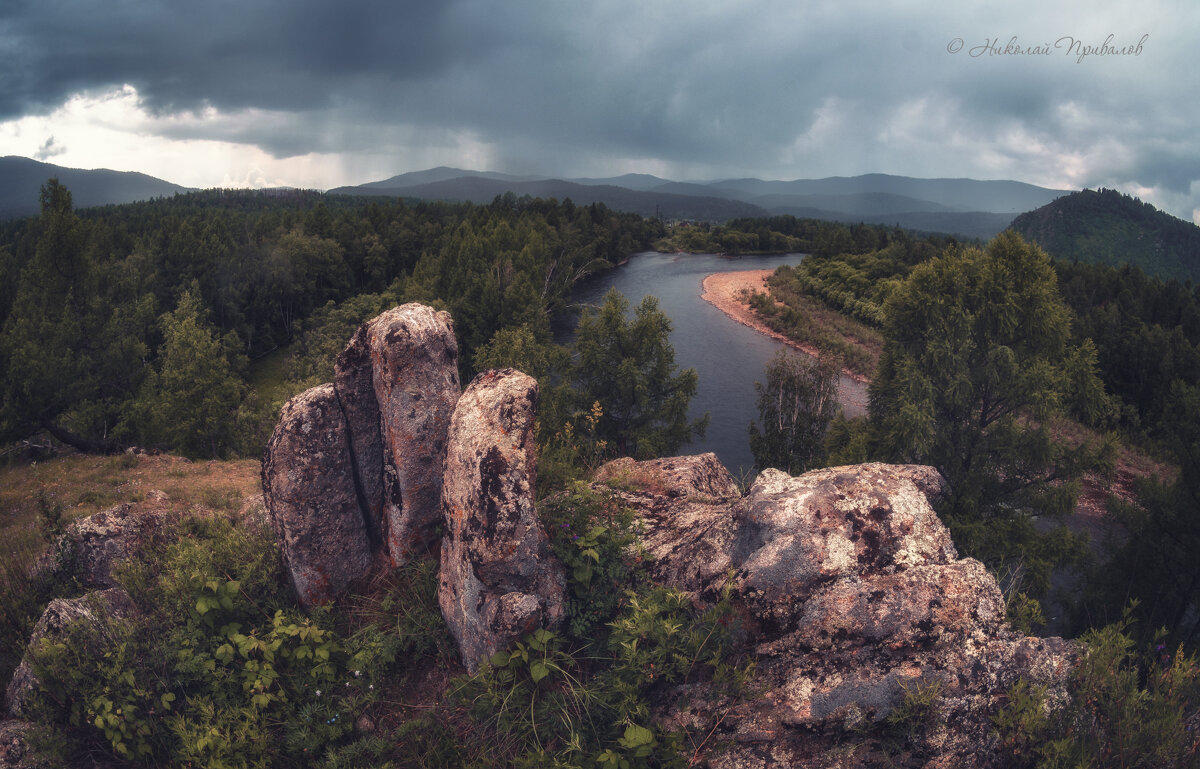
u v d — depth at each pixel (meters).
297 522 5.84
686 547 5.69
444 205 153.75
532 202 149.12
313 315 80.12
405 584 6.09
